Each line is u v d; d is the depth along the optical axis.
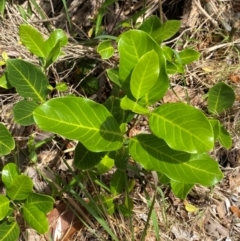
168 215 0.44
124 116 0.33
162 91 0.28
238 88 0.51
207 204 0.45
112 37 0.47
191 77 0.52
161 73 0.27
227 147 0.39
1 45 0.49
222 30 0.56
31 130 0.46
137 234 0.43
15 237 0.37
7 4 0.52
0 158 0.44
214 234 0.44
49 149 0.46
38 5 0.53
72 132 0.27
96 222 0.43
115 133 0.28
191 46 0.54
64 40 0.40
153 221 0.39
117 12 0.54
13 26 0.50
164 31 0.42
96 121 0.28
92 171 0.41
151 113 0.27
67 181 0.45
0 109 0.46
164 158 0.28
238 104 0.49
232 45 0.54
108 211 0.42
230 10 0.58
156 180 0.39
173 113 0.26
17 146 0.44
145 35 0.27
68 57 0.48
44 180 0.44
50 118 0.27
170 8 0.56
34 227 0.36
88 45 0.50
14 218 0.38
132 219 0.43
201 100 0.50
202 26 0.56
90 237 0.42
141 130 0.47
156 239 0.42
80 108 0.27
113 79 0.38
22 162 0.45
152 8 0.55
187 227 0.44
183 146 0.25
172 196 0.45
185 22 0.55
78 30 0.53
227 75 0.52
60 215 0.43
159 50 0.27
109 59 0.49
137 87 0.27
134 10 0.55
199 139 0.25
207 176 0.28
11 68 0.37
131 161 0.44
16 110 0.36
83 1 0.54
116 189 0.41
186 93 0.47
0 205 0.36
